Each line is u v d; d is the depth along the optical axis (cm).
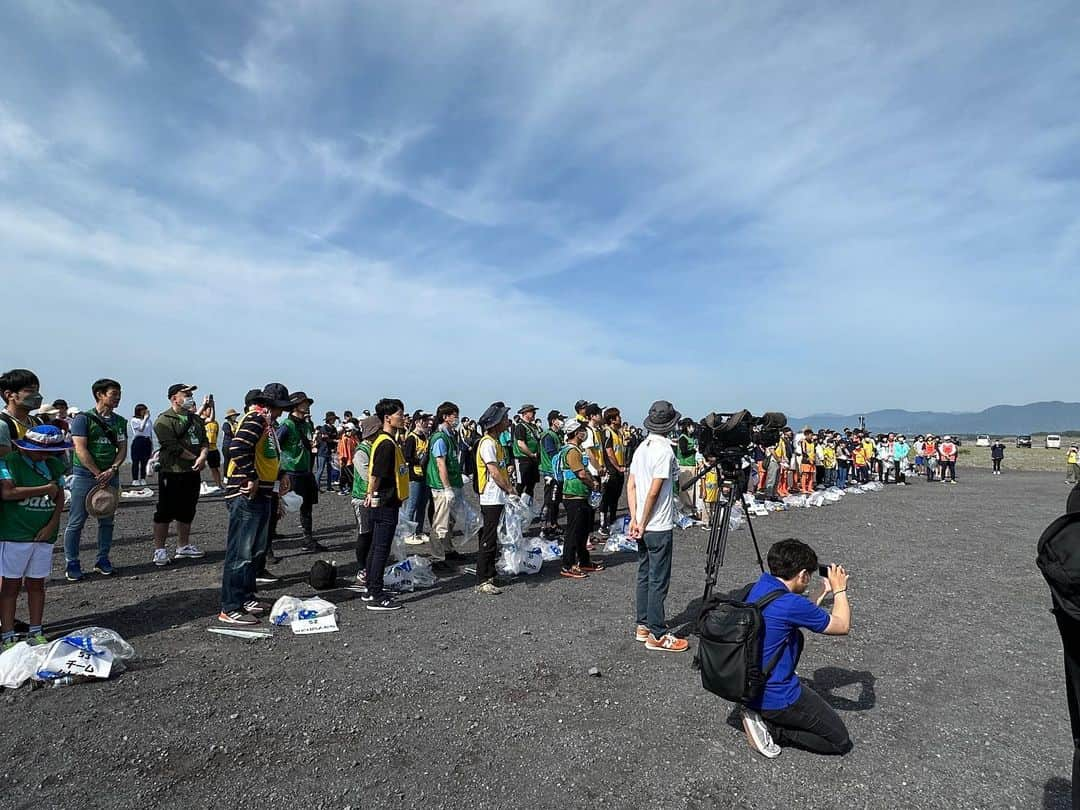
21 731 356
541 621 587
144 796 297
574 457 765
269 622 565
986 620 600
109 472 681
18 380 482
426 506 966
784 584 367
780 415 593
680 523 1145
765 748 341
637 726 377
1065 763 338
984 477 2762
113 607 597
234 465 550
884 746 355
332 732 365
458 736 363
